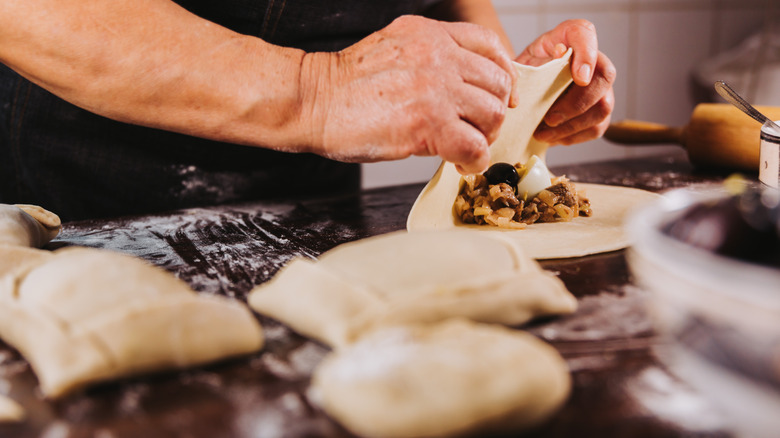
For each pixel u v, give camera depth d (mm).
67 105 1309
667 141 1533
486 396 405
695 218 405
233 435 434
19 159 1362
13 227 802
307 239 988
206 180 1415
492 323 562
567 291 703
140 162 1362
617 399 458
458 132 825
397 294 556
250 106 857
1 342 608
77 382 479
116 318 507
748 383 337
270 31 1326
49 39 827
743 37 3352
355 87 851
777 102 2932
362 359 450
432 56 823
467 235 668
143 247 953
